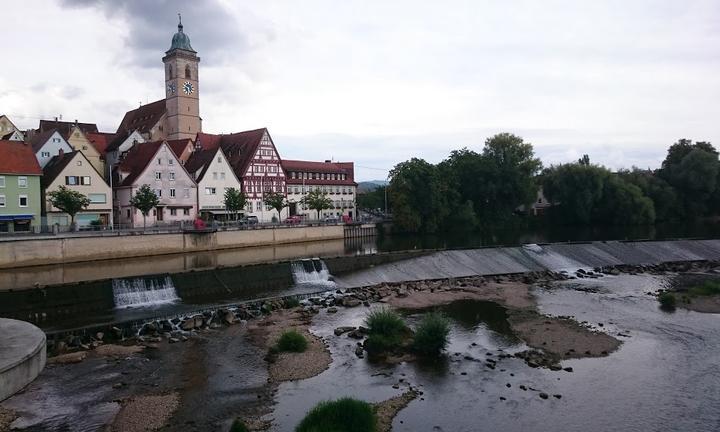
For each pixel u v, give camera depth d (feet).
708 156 467.93
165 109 414.82
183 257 230.27
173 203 299.79
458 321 144.66
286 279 193.26
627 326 139.03
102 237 213.05
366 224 351.67
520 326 139.13
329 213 403.34
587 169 437.17
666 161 515.91
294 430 78.89
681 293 182.09
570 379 101.50
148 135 400.47
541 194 512.63
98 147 348.79
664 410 88.02
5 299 137.08
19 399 91.35
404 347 118.11
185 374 103.65
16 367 73.00
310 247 283.59
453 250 238.68
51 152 283.59
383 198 518.37
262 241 276.82
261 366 108.17
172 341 124.47
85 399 91.50
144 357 113.70
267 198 328.29
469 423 83.05
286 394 93.91
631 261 258.98
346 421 76.33
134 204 261.65
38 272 186.19
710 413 86.89
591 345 122.42
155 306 155.63
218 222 285.23
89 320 138.51
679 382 100.12
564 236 360.07
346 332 132.16
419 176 374.43
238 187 336.49
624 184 442.91
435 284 195.93
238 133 380.99
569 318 147.54
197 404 89.61
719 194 480.23
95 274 186.19
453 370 105.70
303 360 111.04
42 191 253.03
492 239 342.03
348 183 419.13
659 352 117.39
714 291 180.55
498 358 113.29
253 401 90.84
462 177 426.10
